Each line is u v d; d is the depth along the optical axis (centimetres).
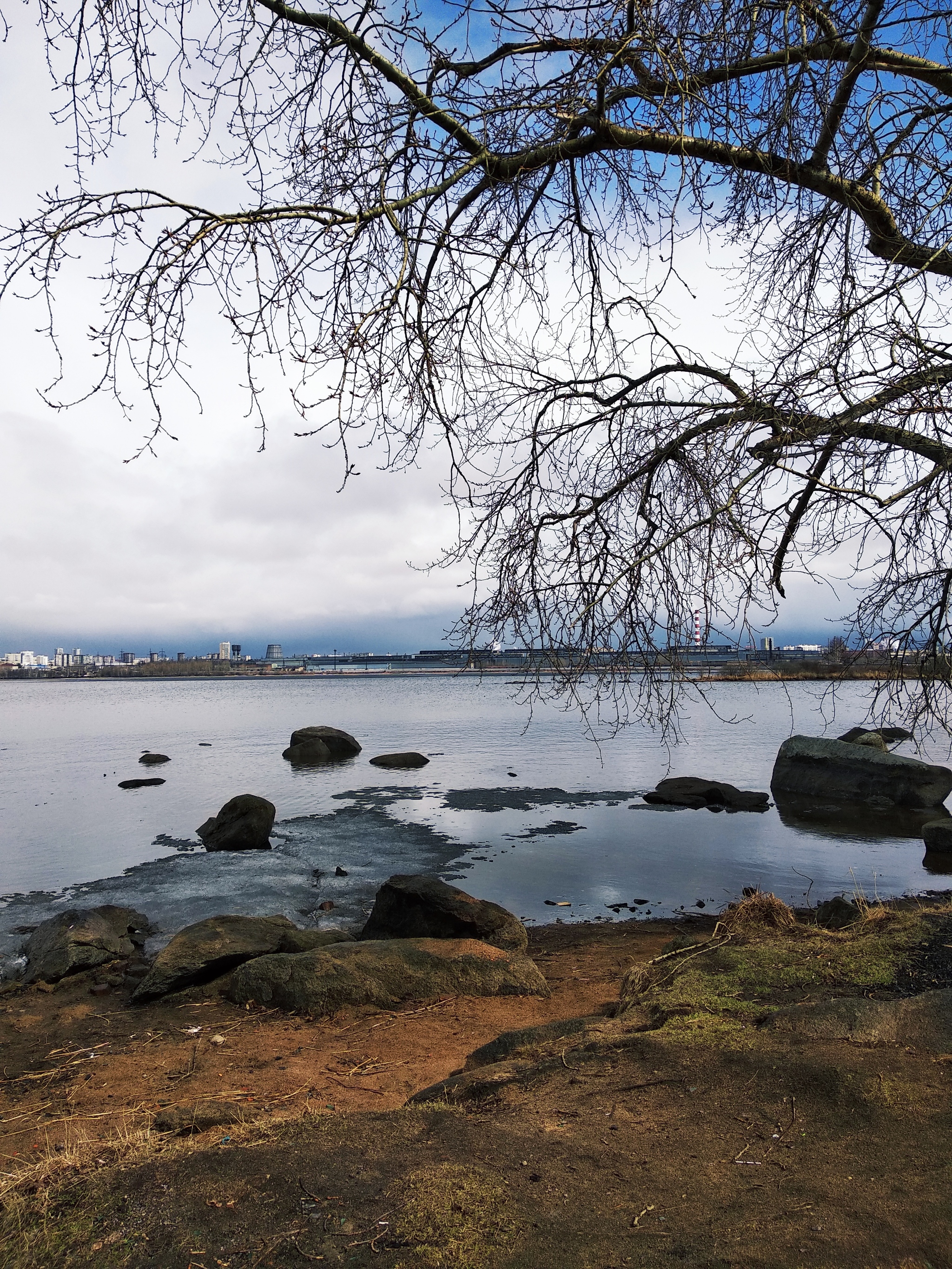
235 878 1233
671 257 539
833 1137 310
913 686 645
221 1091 505
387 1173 289
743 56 483
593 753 2970
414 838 1527
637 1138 316
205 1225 259
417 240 477
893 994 482
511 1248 244
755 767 2522
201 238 411
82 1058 597
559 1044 442
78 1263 244
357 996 682
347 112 453
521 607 636
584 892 1182
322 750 2878
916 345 485
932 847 1428
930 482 522
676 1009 468
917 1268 231
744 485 597
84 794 2144
